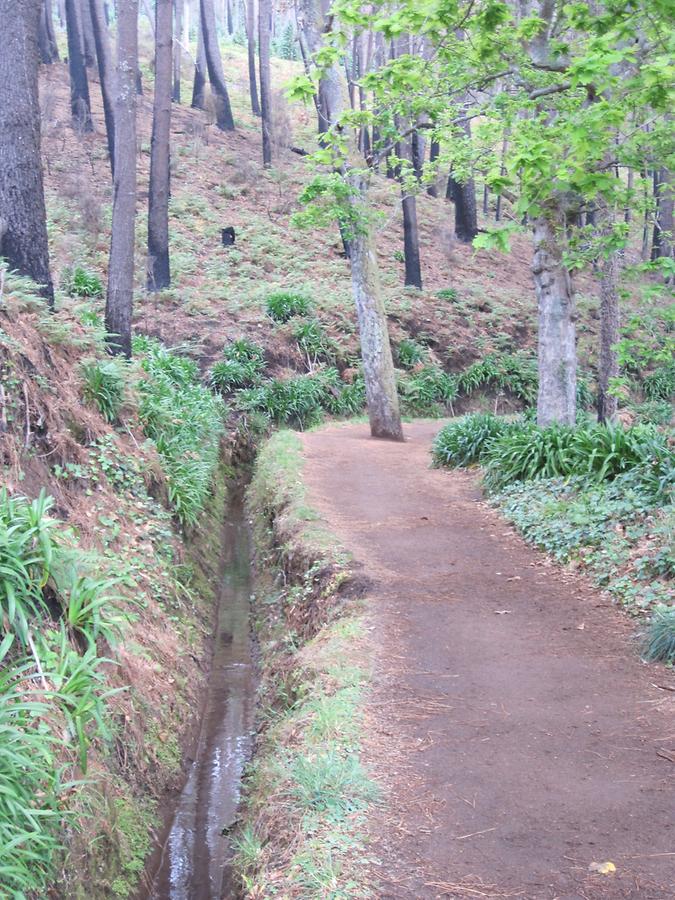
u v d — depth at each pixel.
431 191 41.34
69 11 33.22
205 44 39.50
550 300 12.88
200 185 33.03
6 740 4.45
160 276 24.69
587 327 31.36
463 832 4.20
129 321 14.55
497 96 10.82
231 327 23.98
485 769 4.85
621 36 7.65
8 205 10.71
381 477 14.14
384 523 10.95
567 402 12.98
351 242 18.98
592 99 8.65
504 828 4.23
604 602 7.77
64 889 4.56
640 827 4.20
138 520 9.51
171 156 34.47
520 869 3.88
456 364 27.78
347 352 25.41
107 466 9.39
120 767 6.02
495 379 27.91
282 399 22.52
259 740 6.81
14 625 5.38
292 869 4.00
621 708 5.62
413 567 9.03
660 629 6.48
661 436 10.83
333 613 7.95
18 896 3.88
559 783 4.66
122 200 14.25
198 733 7.63
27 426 8.21
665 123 10.10
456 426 15.16
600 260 17.61
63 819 4.79
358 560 9.16
